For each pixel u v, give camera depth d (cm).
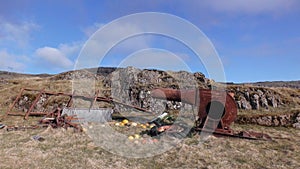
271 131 1123
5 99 1880
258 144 884
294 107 1716
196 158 725
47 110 1623
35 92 1953
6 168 598
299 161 706
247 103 1703
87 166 638
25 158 672
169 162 694
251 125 1265
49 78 2875
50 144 822
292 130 1167
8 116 1380
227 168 646
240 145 863
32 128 1048
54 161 664
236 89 1900
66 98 1753
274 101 1794
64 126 1062
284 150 815
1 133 960
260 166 665
